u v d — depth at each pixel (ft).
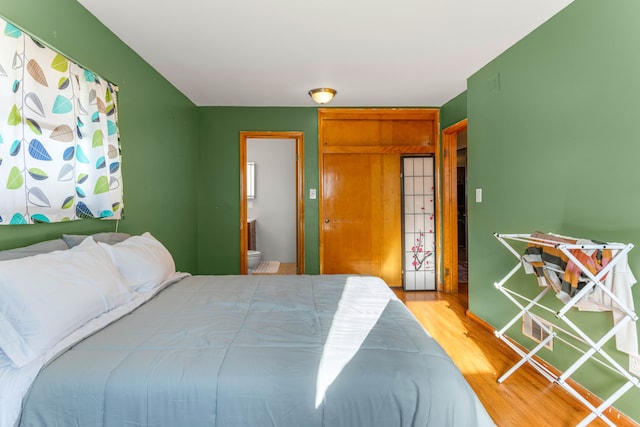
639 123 5.78
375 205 15.69
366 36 8.75
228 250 15.11
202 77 11.48
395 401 3.86
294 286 7.68
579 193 7.00
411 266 15.57
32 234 5.99
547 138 7.89
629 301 5.64
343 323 5.35
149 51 9.47
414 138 15.58
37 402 3.78
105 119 7.66
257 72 11.11
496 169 9.87
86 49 7.38
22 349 4.03
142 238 7.98
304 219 15.26
